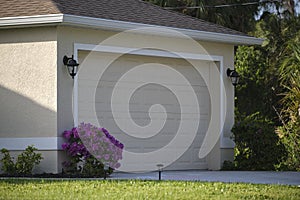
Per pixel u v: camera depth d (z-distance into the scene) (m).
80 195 15.39
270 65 36.44
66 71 21.39
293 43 25.66
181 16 26.11
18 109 21.55
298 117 24.77
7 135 21.61
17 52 21.66
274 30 39.84
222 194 15.77
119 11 23.64
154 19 24.12
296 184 18.81
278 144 25.27
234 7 39.00
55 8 21.36
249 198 15.26
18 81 21.58
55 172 20.86
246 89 34.84
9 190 16.22
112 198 14.97
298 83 24.73
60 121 21.12
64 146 20.83
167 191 16.12
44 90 21.23
